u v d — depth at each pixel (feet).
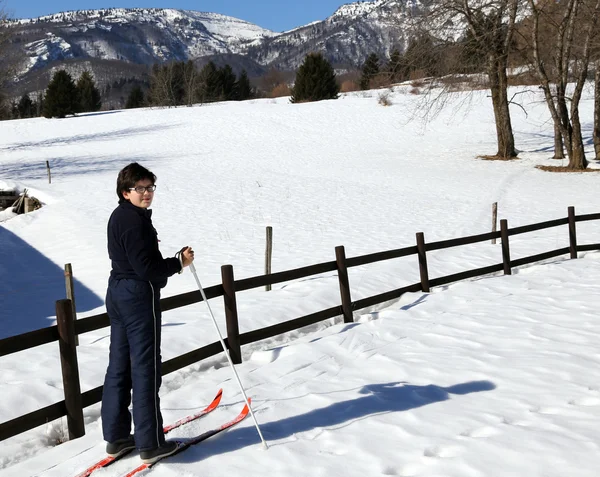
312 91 194.49
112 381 13.98
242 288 22.09
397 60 106.52
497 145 117.29
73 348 16.06
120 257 13.42
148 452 13.60
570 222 43.34
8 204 83.82
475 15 97.04
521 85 163.84
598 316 26.12
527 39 96.48
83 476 13.46
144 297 13.50
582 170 92.53
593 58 95.91
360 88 239.71
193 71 247.50
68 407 16.06
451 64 100.94
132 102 298.56
